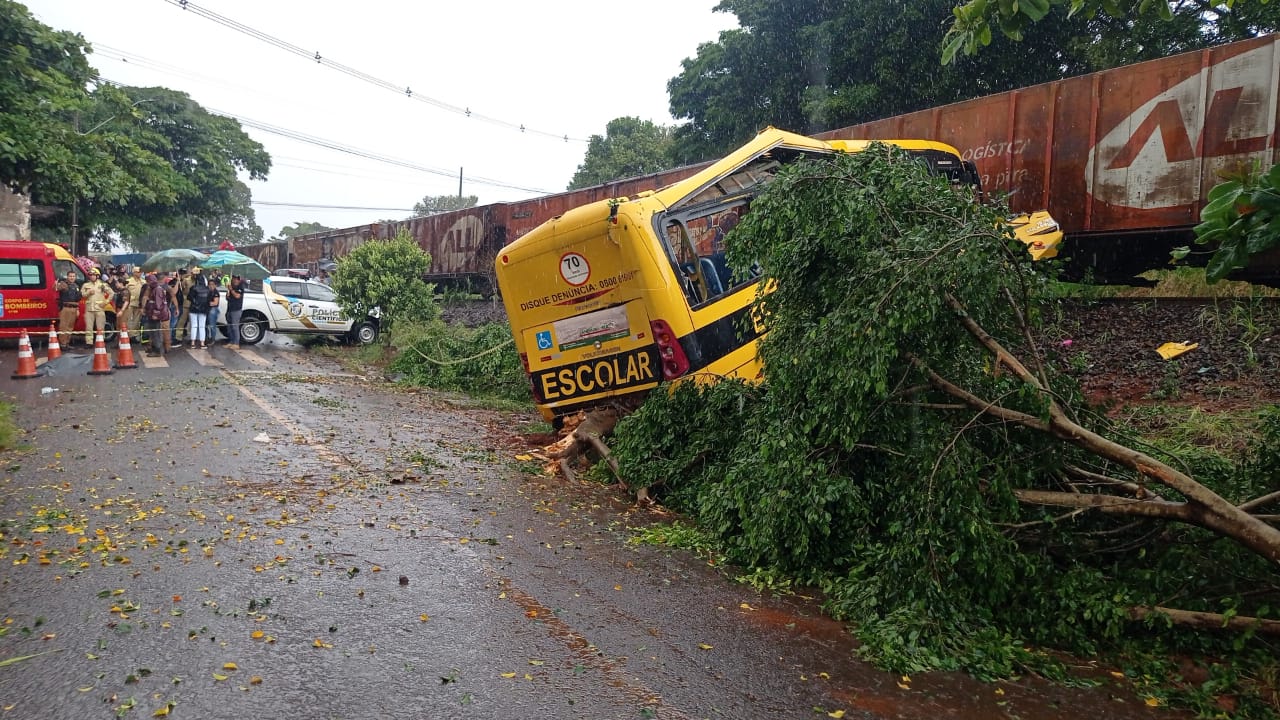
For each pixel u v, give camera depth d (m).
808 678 3.82
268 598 4.37
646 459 7.04
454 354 14.41
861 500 5.05
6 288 17.75
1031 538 4.93
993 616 4.57
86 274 20.44
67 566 4.71
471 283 28.19
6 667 3.48
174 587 4.46
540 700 3.44
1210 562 4.46
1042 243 11.16
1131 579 4.65
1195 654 4.26
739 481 5.67
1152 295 12.42
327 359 17.59
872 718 3.46
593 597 4.70
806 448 5.23
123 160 28.47
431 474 7.44
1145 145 11.45
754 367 7.95
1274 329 9.56
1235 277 10.05
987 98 13.52
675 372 7.41
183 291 19.11
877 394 4.88
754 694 3.62
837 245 5.27
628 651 4.00
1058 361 5.79
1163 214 11.30
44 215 30.48
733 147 26.89
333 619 4.16
